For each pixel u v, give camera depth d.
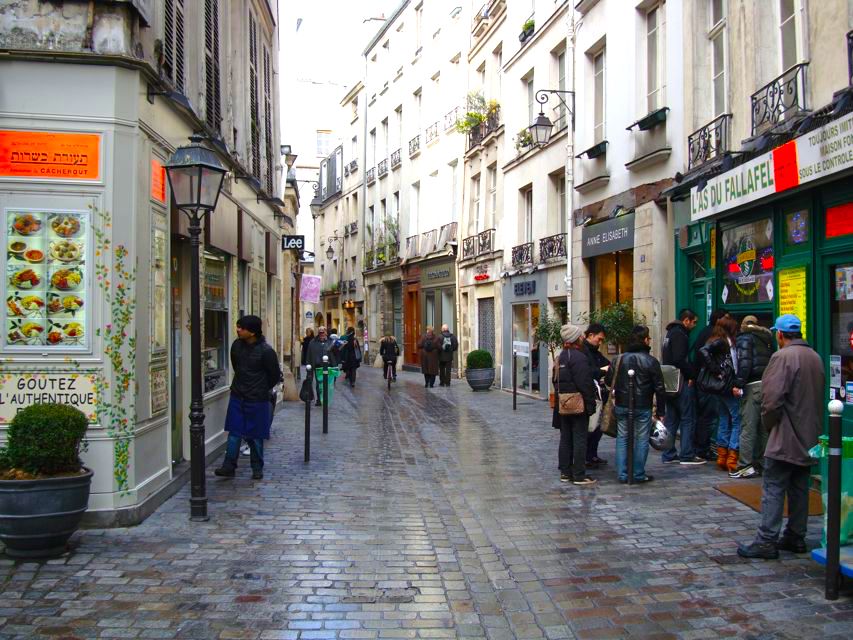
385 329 36.53
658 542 6.34
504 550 6.22
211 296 10.64
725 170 9.60
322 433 12.97
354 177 42.53
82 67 6.70
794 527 5.89
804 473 5.85
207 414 10.06
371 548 6.25
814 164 7.36
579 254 16.12
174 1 8.38
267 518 7.13
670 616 4.77
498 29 23.09
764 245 9.10
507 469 9.71
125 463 6.80
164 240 7.79
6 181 6.59
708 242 10.62
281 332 19.34
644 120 12.65
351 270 43.00
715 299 10.37
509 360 21.64
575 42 16.64
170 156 7.93
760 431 8.59
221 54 11.33
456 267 27.27
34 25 6.62
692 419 9.66
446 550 6.21
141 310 7.02
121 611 4.82
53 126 6.66
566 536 6.60
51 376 6.62
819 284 7.85
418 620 4.76
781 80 8.77
